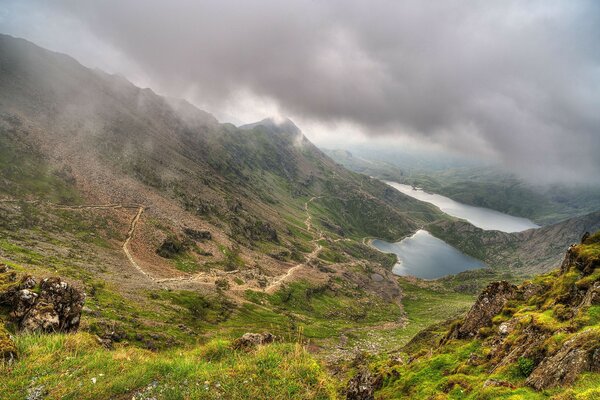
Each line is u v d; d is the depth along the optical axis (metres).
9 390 12.52
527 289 40.38
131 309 102.00
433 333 82.44
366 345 151.25
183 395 13.22
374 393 33.69
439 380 28.64
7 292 22.86
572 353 17.64
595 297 22.86
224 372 14.98
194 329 108.44
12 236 132.25
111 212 197.88
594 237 35.94
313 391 14.51
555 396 15.05
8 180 177.50
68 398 12.38
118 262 151.62
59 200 185.12
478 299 42.28
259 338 20.09
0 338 14.99
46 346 15.68
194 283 161.62
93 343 17.44
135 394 13.09
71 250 141.00
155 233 196.25
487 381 21.64
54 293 24.78
